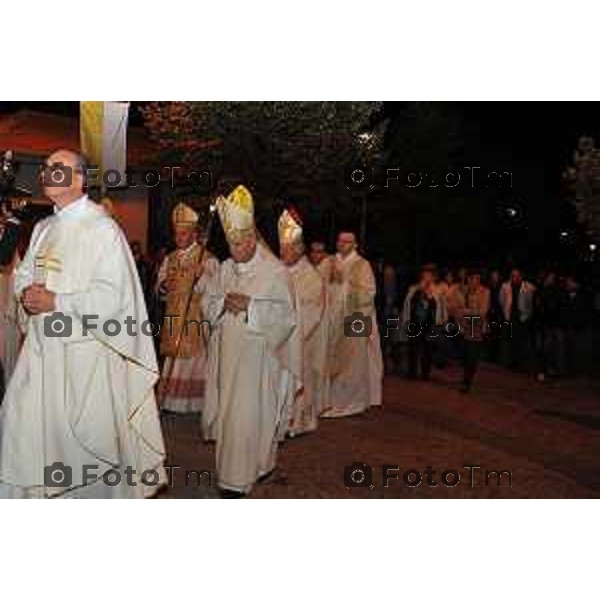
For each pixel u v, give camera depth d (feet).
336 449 29.76
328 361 35.91
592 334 57.31
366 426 34.24
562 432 34.32
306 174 48.39
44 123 50.39
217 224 37.99
